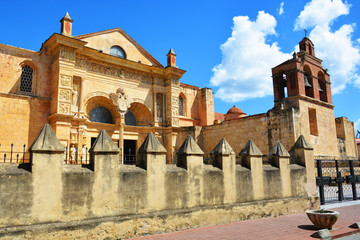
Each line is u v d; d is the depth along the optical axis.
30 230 6.25
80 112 24.42
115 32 28.62
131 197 8.02
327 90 28.39
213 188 9.86
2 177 6.20
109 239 7.33
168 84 31.06
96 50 25.55
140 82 29.75
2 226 6.06
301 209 12.27
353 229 9.27
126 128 28.81
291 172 12.45
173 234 8.27
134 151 29.73
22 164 6.78
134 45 29.94
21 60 22.98
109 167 7.77
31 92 23.30
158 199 8.53
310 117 26.31
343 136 31.78
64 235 6.68
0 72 21.89
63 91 22.64
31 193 6.51
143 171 8.38
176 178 9.02
